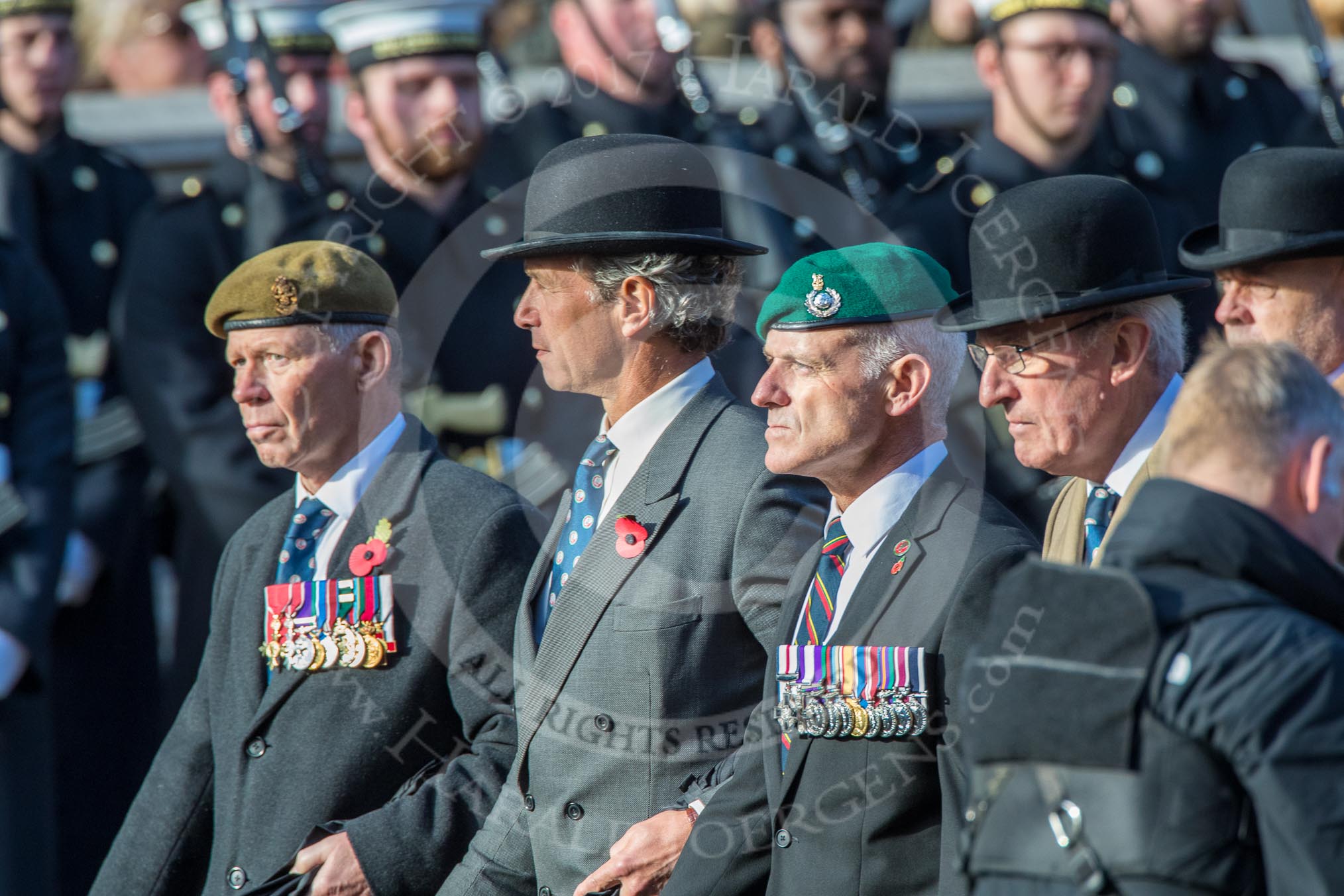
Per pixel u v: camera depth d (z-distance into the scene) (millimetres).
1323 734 7781
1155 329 10977
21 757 18453
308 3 19531
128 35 24109
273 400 13000
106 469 20078
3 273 18734
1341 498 8758
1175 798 8039
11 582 18203
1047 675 8477
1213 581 8289
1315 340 11617
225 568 13805
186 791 13781
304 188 19250
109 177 21297
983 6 18828
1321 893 7594
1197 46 21234
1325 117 21891
